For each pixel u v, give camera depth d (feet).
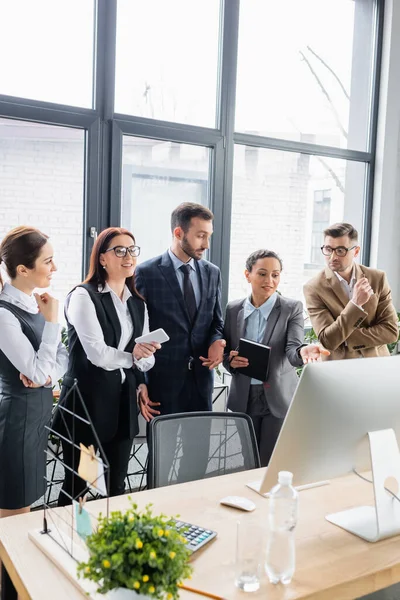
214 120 13.14
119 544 3.52
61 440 7.95
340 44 14.97
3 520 5.16
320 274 11.05
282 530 4.33
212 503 5.65
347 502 5.82
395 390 5.24
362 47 15.34
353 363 5.07
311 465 5.04
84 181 11.53
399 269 16.14
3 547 4.72
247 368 8.55
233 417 7.14
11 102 10.51
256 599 4.12
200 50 12.79
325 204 15.12
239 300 9.37
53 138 11.16
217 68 13.05
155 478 6.53
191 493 5.88
